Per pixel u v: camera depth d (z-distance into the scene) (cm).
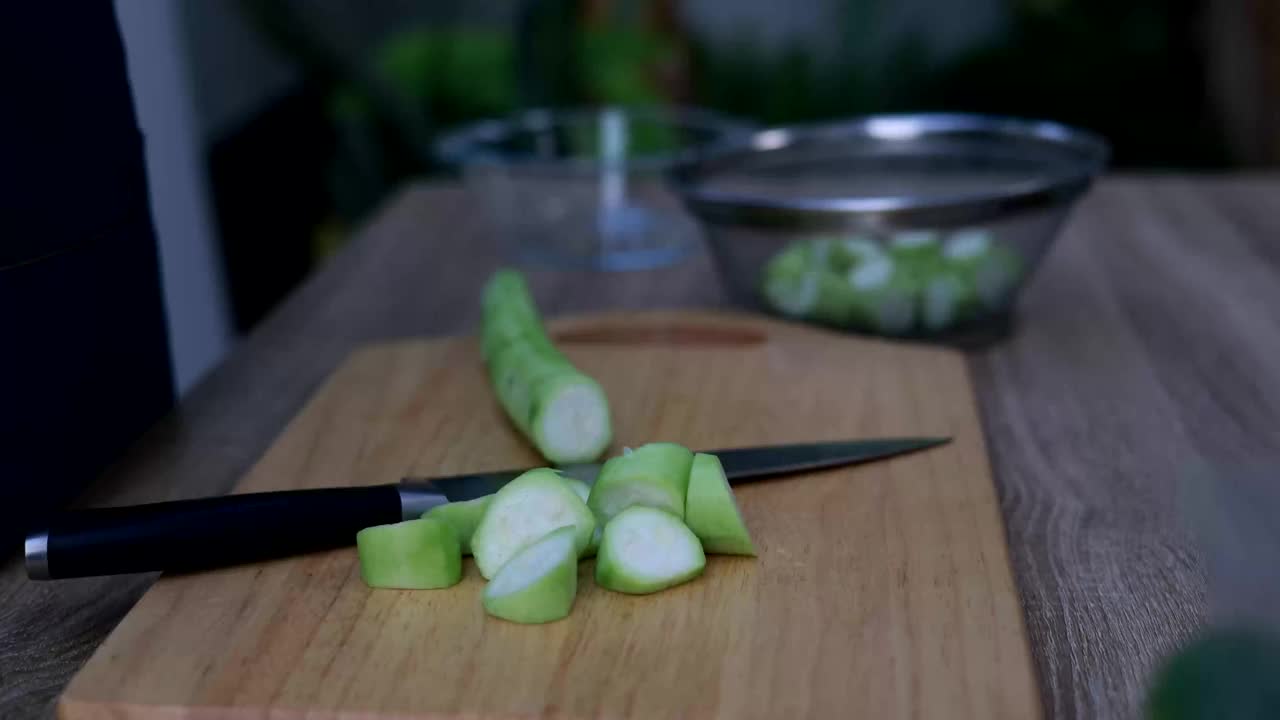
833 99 265
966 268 97
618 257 119
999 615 72
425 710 68
